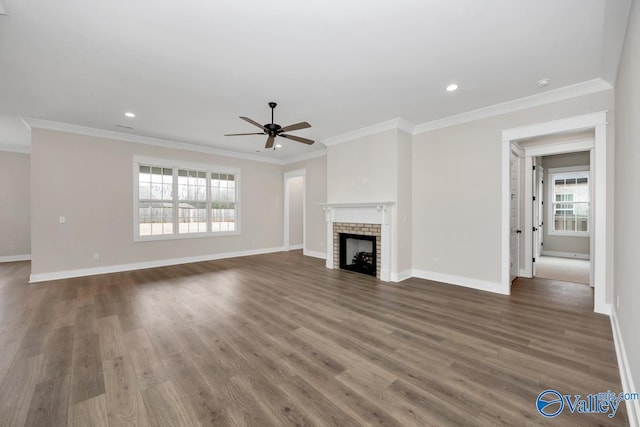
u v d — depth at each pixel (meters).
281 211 7.98
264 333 2.66
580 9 2.01
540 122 3.53
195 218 6.33
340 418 1.59
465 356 2.24
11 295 3.84
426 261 4.69
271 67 2.87
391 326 2.81
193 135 5.37
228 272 5.21
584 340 2.50
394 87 3.31
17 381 1.93
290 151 6.84
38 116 4.32
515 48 2.52
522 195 4.83
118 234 5.29
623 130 2.27
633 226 1.77
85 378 1.96
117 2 1.95
